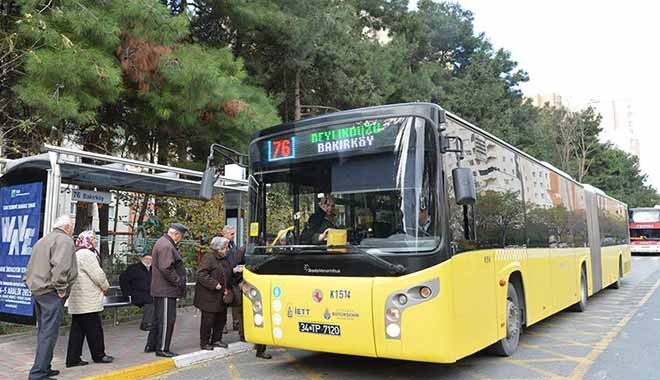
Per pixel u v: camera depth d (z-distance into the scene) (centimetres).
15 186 765
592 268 1303
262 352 754
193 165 1311
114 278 1048
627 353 764
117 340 838
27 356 725
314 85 1927
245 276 653
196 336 877
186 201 1371
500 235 717
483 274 637
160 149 1340
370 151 590
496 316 668
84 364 672
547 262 925
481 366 685
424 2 3181
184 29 1037
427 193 554
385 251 552
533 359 725
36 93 838
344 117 613
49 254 603
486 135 725
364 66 1939
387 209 566
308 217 615
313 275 589
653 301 1364
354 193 588
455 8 3497
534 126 4006
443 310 530
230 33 1540
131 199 1380
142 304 913
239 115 1141
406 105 582
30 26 861
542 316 865
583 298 1193
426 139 566
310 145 630
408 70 2445
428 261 536
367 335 547
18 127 963
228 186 1056
